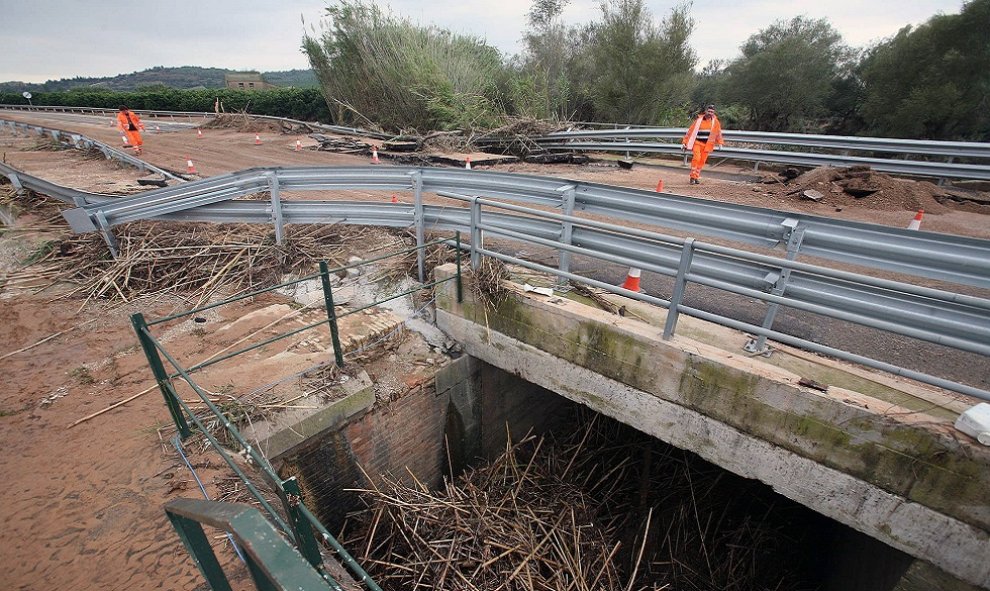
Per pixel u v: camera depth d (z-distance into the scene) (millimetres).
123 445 3691
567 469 5789
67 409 4082
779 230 3723
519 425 6824
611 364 4516
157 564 2791
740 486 6262
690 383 4023
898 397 3443
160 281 6289
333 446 4461
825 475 3518
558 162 14062
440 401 5453
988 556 3014
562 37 26844
